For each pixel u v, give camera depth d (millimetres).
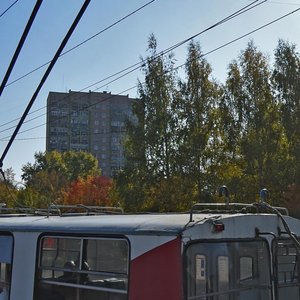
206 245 5230
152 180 34844
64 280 5961
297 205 30656
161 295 4965
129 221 5633
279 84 35219
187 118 35469
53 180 62375
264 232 5914
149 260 5109
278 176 33031
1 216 8344
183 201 34344
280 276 6074
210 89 36188
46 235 6281
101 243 5613
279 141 34375
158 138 35250
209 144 35094
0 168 8484
